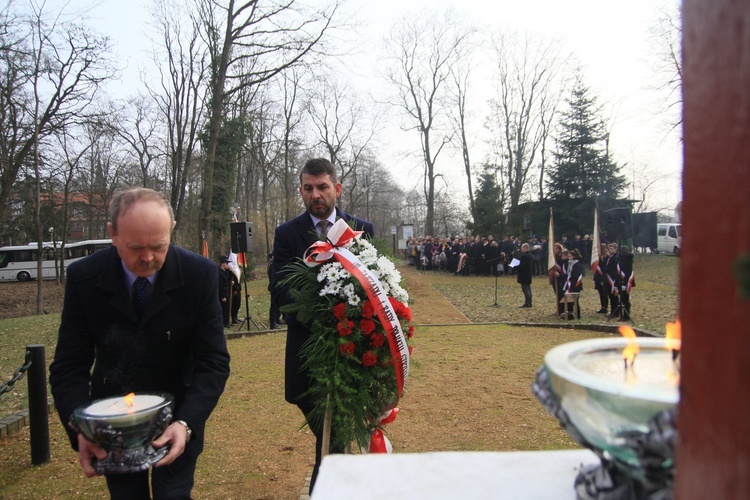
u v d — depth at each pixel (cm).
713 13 48
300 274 289
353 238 295
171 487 212
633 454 80
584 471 101
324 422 275
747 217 45
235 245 1147
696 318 50
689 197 51
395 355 274
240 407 529
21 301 2367
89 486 363
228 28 1708
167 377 223
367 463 116
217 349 225
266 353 805
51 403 551
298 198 3472
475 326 1023
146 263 191
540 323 1030
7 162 1697
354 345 276
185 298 216
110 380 213
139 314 212
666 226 3178
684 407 52
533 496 100
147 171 3588
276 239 322
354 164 4291
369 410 287
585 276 2341
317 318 283
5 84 1609
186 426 198
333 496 102
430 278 2462
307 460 395
